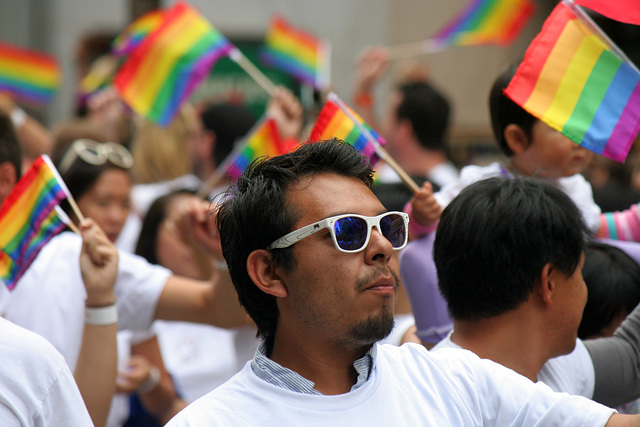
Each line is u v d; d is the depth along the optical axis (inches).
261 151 486.6
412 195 486.6
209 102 893.8
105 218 468.8
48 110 1224.8
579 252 295.1
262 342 259.4
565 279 293.7
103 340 344.5
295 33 679.7
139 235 566.3
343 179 250.2
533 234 287.9
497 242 289.0
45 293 385.1
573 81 325.4
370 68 760.3
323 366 247.0
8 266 363.9
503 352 292.8
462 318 299.9
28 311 382.3
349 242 240.7
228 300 404.8
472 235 292.0
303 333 246.4
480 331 296.5
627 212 437.4
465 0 1112.8
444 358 262.1
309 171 250.4
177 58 520.4
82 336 348.8
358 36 1152.8
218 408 239.8
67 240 404.5
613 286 367.9
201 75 522.0
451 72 1112.2
